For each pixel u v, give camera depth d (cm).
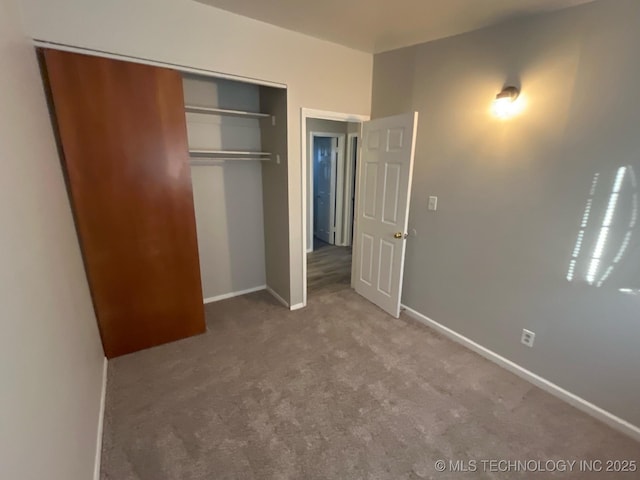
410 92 276
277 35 250
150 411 191
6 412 76
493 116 220
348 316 311
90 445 152
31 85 154
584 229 186
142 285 242
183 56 217
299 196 302
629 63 160
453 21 215
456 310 267
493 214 230
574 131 183
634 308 173
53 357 119
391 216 296
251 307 328
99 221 217
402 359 245
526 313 219
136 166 222
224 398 202
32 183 128
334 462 161
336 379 221
